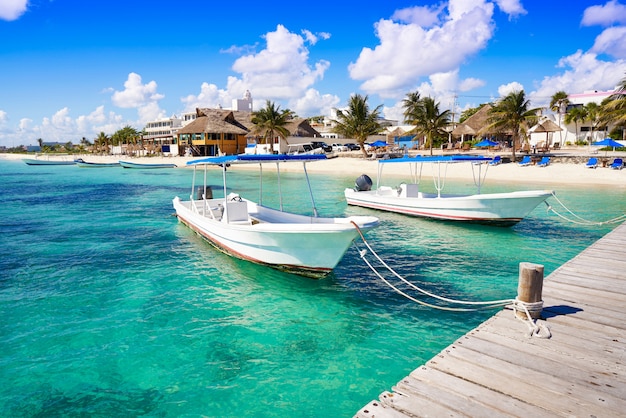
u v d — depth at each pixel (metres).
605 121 40.41
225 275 10.70
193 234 15.59
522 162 40.53
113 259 12.20
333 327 7.70
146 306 8.71
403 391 4.39
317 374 6.15
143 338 7.28
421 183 33.94
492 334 5.73
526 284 6.17
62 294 9.38
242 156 10.98
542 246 13.53
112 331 7.54
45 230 16.48
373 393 5.69
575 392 4.32
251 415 5.28
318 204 23.17
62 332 7.50
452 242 14.10
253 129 62.91
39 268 11.34
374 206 20.42
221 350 6.88
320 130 82.69
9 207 23.14
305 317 8.16
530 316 6.16
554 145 51.62
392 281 10.19
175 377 6.12
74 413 5.33
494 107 41.38
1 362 6.50
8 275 10.70
